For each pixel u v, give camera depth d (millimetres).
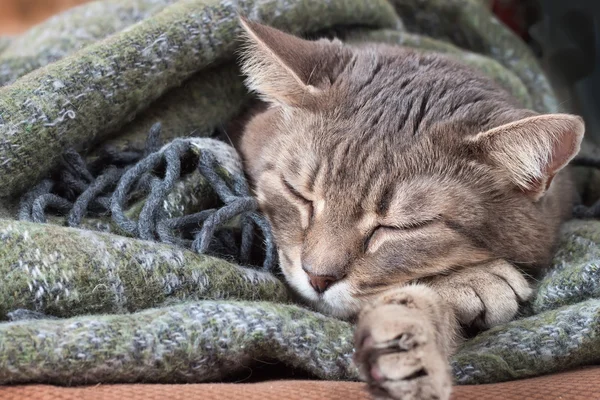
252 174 479
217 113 514
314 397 382
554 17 636
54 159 453
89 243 407
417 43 571
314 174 451
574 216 528
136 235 430
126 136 483
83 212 439
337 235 440
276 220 463
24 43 554
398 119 453
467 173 445
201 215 442
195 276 417
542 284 446
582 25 624
